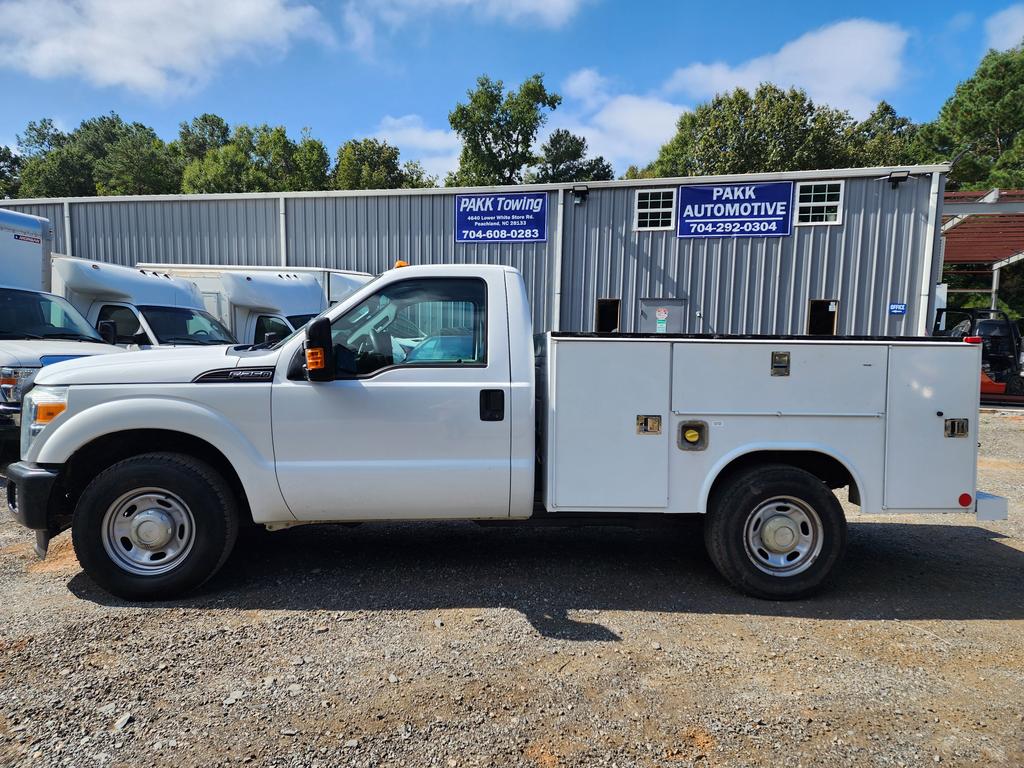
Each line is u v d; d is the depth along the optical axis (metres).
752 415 3.82
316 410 3.73
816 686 2.90
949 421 3.83
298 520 3.88
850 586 4.16
